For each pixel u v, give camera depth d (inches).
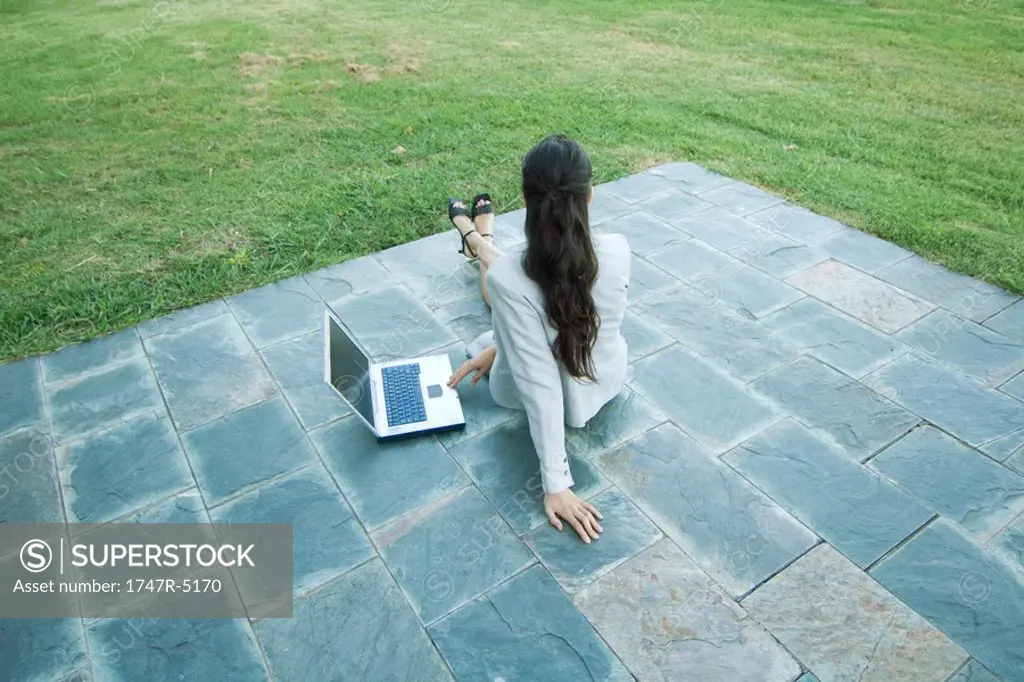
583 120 226.2
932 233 156.7
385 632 82.1
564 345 82.7
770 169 190.2
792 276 144.1
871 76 267.6
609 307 89.7
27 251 160.2
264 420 111.9
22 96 252.5
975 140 211.6
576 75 269.1
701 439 105.8
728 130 219.6
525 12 363.3
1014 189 180.1
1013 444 103.3
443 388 113.5
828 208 169.5
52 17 363.3
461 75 268.8
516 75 268.8
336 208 173.9
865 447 103.6
